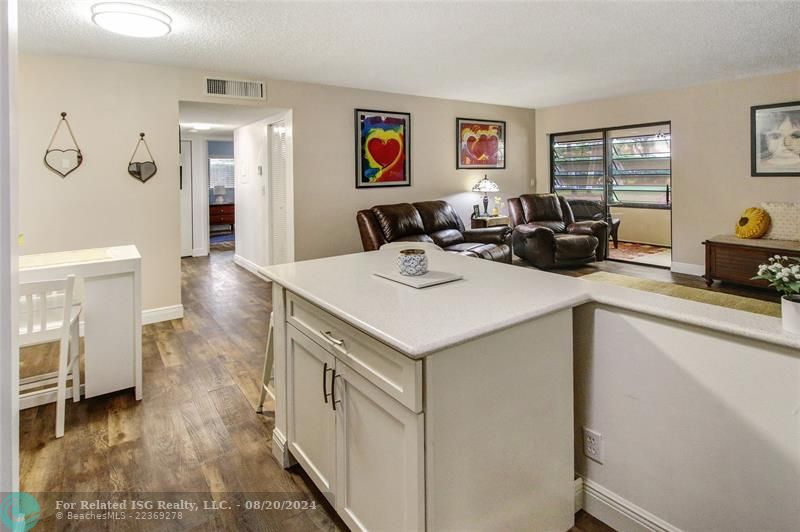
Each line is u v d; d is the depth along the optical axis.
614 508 1.63
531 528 1.52
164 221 4.28
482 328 1.27
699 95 5.54
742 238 5.09
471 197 6.60
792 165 4.93
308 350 1.75
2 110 0.57
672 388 1.44
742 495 1.31
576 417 1.73
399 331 1.24
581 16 3.12
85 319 2.60
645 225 7.40
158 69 4.18
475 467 1.33
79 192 3.89
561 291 1.66
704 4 2.96
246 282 5.95
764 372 1.24
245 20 3.10
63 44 3.51
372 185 5.59
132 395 2.78
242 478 2.00
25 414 2.54
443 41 3.61
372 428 1.40
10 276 0.59
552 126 7.13
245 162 6.64
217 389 2.86
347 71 4.54
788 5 3.00
